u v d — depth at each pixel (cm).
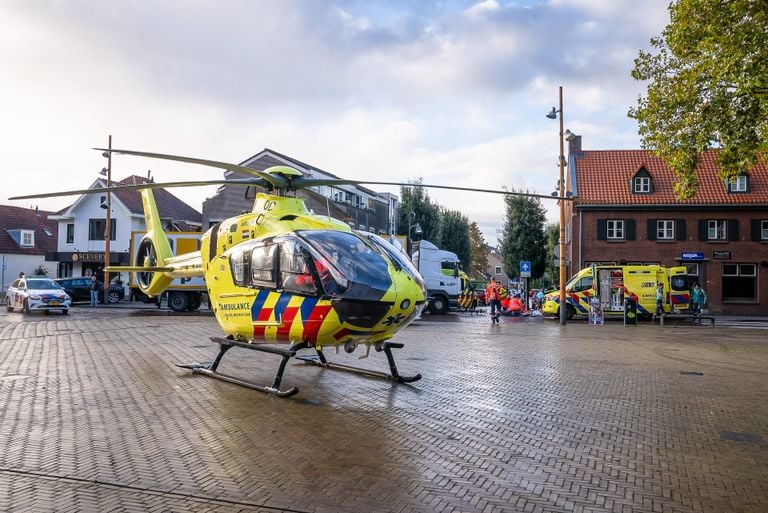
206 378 1060
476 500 513
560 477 575
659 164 3794
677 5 1697
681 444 690
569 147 3956
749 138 1605
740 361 1353
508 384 1046
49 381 1019
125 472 571
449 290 2945
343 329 881
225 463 602
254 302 983
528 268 3175
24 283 2697
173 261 1395
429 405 876
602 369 1221
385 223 5141
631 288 2655
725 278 3509
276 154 3834
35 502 496
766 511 498
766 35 1498
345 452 643
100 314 2573
